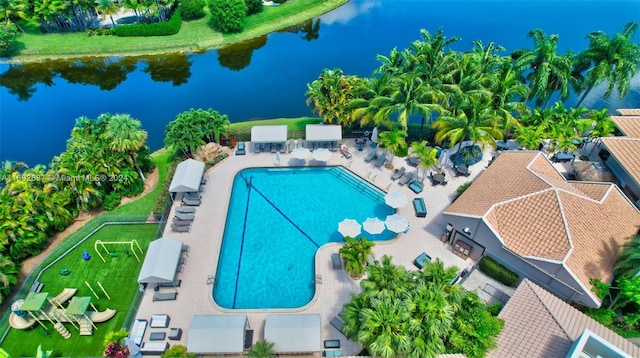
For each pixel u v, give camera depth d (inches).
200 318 1253.7
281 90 2699.3
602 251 1301.7
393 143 1760.6
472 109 1679.4
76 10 3238.2
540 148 1941.4
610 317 1244.5
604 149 1859.0
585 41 3164.4
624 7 3774.6
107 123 1765.5
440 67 1849.2
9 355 1235.2
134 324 1293.1
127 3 3213.6
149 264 1375.5
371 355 1127.0
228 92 2704.2
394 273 1181.7
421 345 1022.4
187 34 3299.7
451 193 1742.1
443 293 1118.4
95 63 3127.5
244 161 1932.8
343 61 3036.4
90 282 1469.0
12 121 2493.8
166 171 1951.3
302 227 1641.2
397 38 3334.2
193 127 1878.7
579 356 1019.9
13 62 3065.9
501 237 1334.9
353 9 3860.7
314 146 1985.7
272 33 3452.3
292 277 1469.0
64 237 1643.7
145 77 2947.8
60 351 1277.1
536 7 3836.1
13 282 1397.6
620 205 1440.7
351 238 1448.1
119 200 1770.4
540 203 1360.7
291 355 1215.6
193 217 1648.6
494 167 1653.5
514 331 1133.1
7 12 3073.3
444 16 3698.3
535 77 1908.2
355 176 1838.1
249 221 1668.3
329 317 1317.7
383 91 1860.2
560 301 1200.2
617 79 1862.7
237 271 1489.9
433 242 1545.3
